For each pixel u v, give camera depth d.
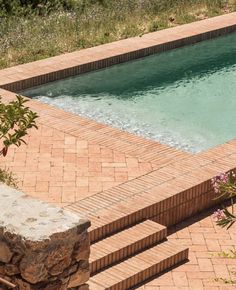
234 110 12.46
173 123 11.83
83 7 17.22
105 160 9.63
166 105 12.58
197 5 17.55
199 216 8.94
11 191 5.56
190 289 7.57
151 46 14.58
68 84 13.33
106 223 7.98
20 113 7.56
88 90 13.12
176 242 8.37
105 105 12.48
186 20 16.64
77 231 5.22
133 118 11.97
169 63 14.54
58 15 16.31
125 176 9.18
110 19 16.33
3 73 13.06
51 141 10.21
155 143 10.22
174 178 9.01
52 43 14.83
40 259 5.06
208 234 8.56
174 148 10.27
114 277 7.49
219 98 12.96
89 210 8.23
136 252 7.96
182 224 8.76
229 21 16.44
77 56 13.95
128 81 13.59
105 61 13.88
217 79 13.88
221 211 6.47
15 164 9.49
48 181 9.05
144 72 14.05
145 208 8.33
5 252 5.19
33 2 17.09
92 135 10.47
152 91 13.19
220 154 9.73
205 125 11.79
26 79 12.83
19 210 5.30
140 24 16.23
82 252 5.31
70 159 9.66
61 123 10.88
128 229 8.15
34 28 15.57
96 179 9.11
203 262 8.04
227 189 6.55
